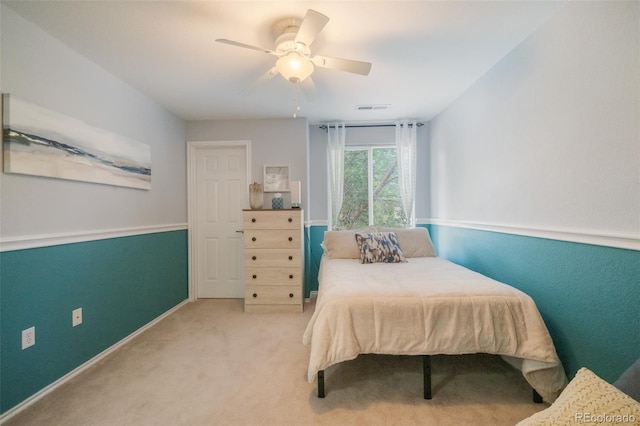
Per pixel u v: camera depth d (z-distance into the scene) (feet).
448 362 6.59
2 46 5.00
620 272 4.42
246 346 7.48
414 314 5.26
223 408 5.09
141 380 5.97
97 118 7.07
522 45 6.34
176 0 4.94
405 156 12.04
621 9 4.28
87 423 4.76
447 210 10.62
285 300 10.08
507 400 5.26
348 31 5.88
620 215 4.37
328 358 5.11
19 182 5.25
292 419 4.81
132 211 8.34
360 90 8.88
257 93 8.95
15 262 5.16
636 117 4.13
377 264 8.75
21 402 5.15
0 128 4.99
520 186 6.59
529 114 6.23
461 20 5.59
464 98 9.08
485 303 5.27
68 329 6.15
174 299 10.54
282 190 11.45
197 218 11.82
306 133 11.51
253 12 5.28
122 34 5.88
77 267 6.42
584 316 5.00
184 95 9.03
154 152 9.46
